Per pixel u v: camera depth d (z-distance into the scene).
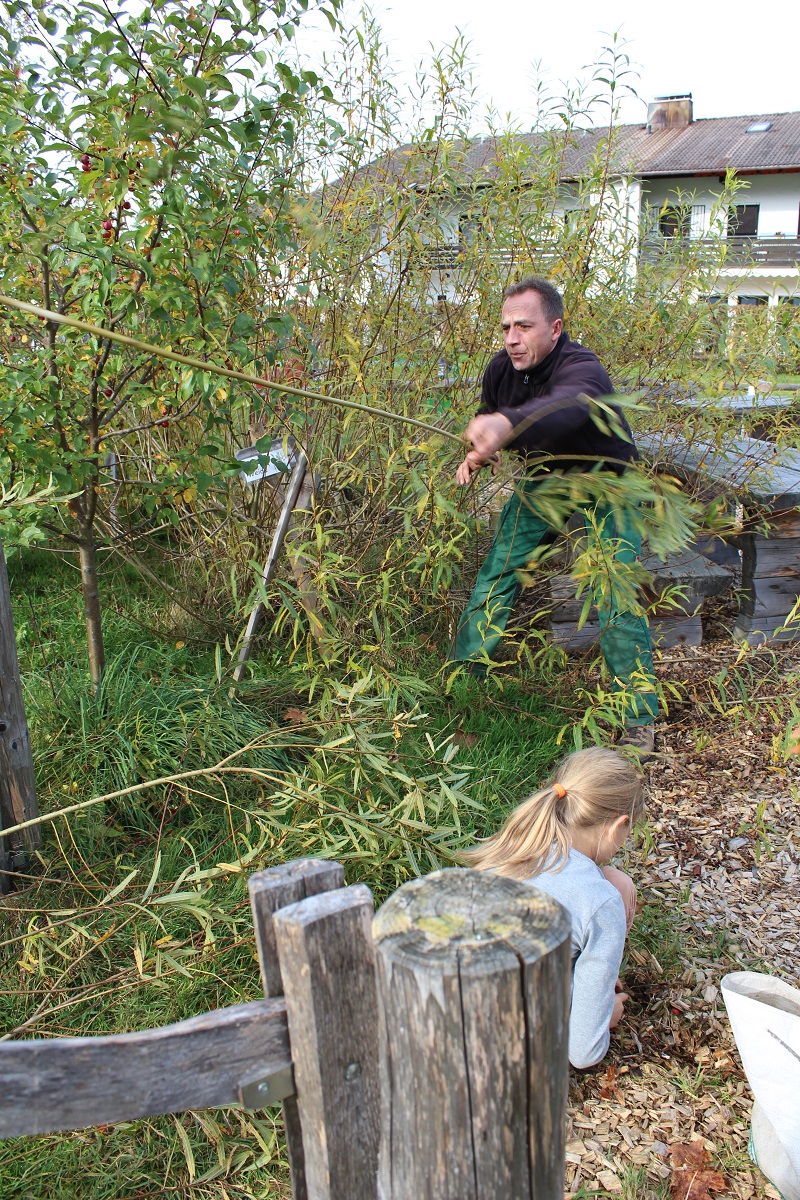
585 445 3.37
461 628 3.92
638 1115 2.27
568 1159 2.14
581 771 2.36
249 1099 1.20
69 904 2.73
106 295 2.78
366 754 2.72
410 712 2.84
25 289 3.33
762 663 4.46
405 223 3.92
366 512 4.18
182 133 2.64
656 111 25.00
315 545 3.40
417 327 4.25
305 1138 1.24
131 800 3.06
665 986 2.67
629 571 3.14
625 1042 2.49
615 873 2.63
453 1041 1.05
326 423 4.10
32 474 3.15
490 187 4.12
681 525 2.53
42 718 3.40
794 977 2.71
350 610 3.94
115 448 4.15
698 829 3.38
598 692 3.25
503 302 3.87
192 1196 2.00
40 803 3.02
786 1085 1.99
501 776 3.43
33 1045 1.11
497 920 1.10
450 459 3.90
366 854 2.46
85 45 2.70
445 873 1.20
